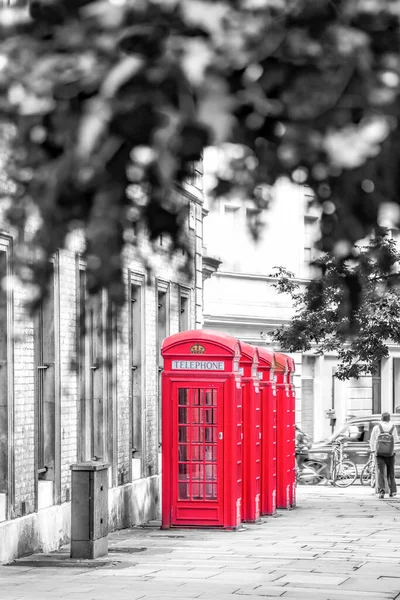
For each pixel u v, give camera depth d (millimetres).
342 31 3357
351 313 4176
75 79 3412
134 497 23250
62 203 3498
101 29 3457
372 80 3357
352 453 38031
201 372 20250
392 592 13531
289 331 34469
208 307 42344
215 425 20438
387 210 3590
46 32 3586
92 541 16469
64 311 19000
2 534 16109
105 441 21734
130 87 3338
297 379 46688
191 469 20594
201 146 3334
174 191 3551
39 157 3506
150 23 3395
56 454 18688
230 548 18250
